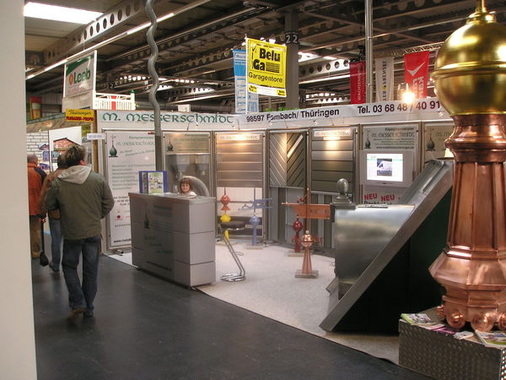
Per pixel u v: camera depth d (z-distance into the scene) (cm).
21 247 222
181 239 554
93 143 739
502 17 1134
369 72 841
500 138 306
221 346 382
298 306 480
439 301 395
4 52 214
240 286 554
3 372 220
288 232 782
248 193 819
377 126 657
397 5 1095
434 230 387
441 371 315
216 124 843
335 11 1119
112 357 364
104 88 2050
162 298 513
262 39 1353
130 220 701
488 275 306
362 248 444
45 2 919
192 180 636
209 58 1622
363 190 671
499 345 289
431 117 618
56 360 359
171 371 339
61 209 437
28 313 226
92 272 452
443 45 312
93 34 1108
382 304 398
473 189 312
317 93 2444
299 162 751
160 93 2573
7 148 216
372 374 329
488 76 290
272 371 336
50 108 2248
